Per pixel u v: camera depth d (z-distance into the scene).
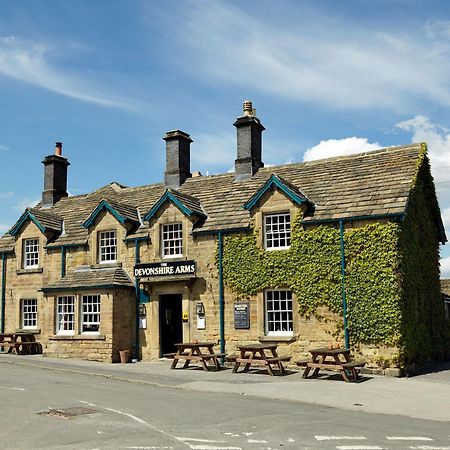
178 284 21.45
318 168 21.94
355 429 9.84
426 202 22.16
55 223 26.12
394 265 17.56
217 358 19.94
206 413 11.18
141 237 22.62
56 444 8.67
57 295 23.22
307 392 14.16
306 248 19.11
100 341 21.70
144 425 9.96
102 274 22.75
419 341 19.45
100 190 28.28
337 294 18.38
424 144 20.66
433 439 9.15
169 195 22.08
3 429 9.69
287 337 19.08
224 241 20.84
